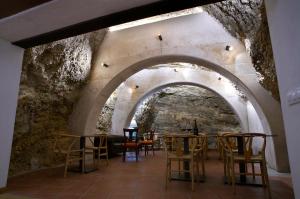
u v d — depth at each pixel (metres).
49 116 5.28
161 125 12.38
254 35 3.49
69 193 2.87
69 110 5.97
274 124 4.48
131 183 3.46
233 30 4.45
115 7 2.44
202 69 8.53
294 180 1.50
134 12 2.50
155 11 2.46
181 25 5.48
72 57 5.16
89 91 6.05
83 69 5.72
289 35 1.50
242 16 3.45
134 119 11.47
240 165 3.53
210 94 11.33
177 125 12.12
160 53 5.50
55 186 3.26
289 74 1.52
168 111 12.32
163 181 3.60
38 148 4.89
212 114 11.66
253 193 2.86
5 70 3.14
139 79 9.37
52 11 2.52
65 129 5.88
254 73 4.79
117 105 9.60
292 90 1.48
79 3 2.36
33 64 4.29
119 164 5.66
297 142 1.44
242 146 3.58
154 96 11.59
